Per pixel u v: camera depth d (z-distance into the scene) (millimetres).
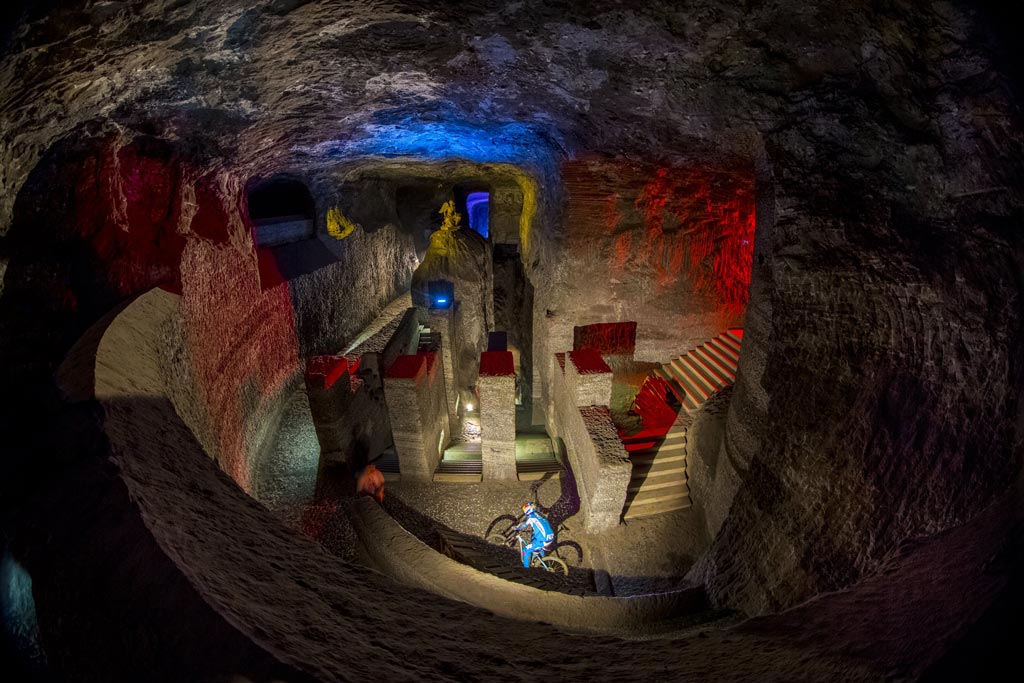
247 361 10766
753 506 6906
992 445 4086
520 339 21234
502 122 9320
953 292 4820
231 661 1424
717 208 11250
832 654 2738
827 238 6273
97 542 1755
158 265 6898
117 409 3043
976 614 2723
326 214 16094
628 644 2709
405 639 2059
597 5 5027
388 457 12016
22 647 1673
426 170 16672
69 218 5273
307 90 7008
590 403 10070
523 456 12594
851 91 5691
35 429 2658
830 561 5180
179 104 6008
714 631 3092
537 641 2482
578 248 11766
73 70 4070
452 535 9578
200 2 4070
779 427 6703
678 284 12195
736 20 5223
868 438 5230
